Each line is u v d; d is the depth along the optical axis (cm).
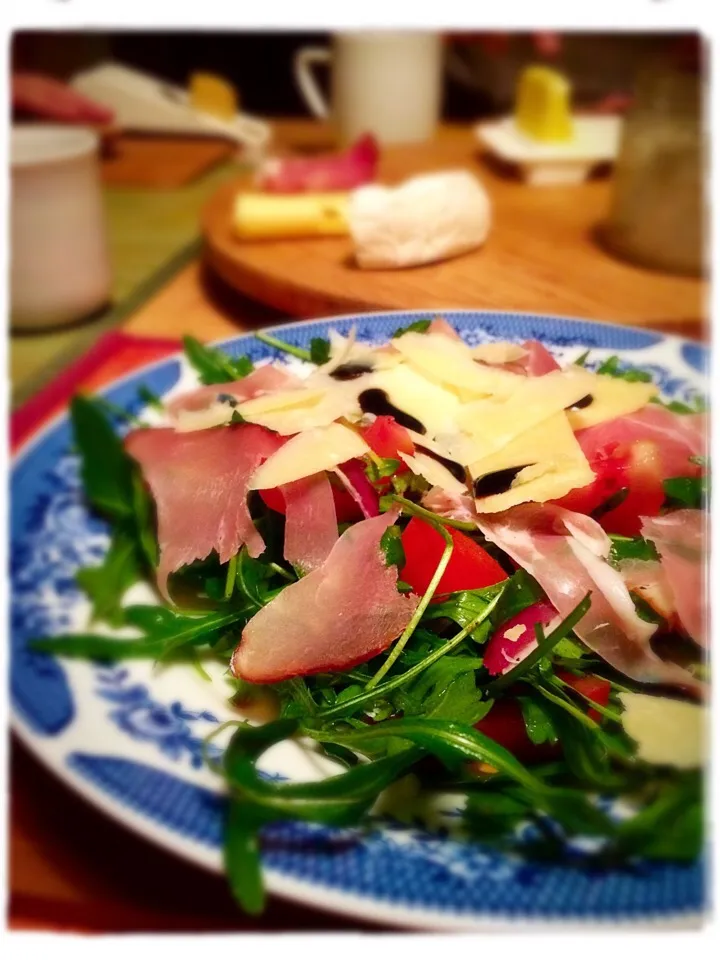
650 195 51
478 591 26
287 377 32
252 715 24
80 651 24
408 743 22
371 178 63
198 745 22
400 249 50
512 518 26
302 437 27
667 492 28
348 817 20
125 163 72
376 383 30
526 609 25
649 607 26
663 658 26
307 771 23
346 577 25
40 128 48
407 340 32
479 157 75
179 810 19
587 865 19
